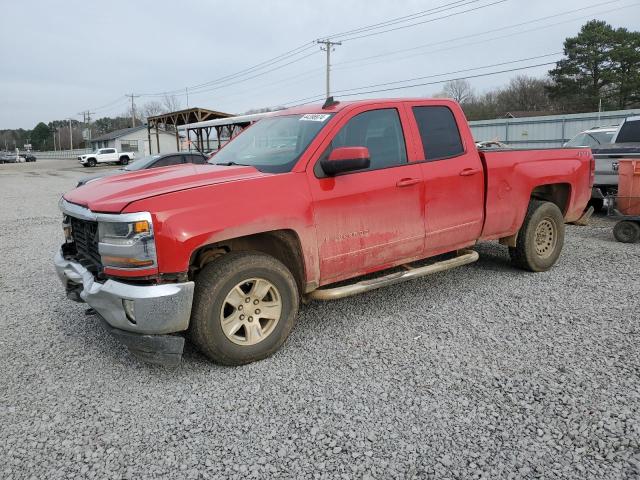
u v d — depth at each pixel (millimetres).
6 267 6879
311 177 3836
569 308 4582
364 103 4270
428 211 4520
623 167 7137
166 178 3691
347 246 4043
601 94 51969
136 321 3225
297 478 2459
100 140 80062
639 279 5391
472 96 75000
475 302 4812
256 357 3650
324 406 3078
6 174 37594
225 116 34625
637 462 2494
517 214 5281
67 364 3738
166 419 2988
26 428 2926
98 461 2623
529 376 3359
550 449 2613
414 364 3588
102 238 3289
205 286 3391
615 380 3266
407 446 2674
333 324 4379
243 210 3455
